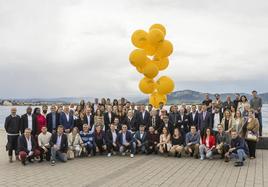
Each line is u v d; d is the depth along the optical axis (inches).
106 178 395.2
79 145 550.3
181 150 544.1
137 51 627.5
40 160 511.2
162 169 448.8
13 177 403.9
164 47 636.1
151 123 596.7
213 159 529.3
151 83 657.0
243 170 442.0
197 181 380.2
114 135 572.4
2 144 729.6
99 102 654.5
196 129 585.9
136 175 411.2
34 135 528.7
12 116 516.1
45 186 359.3
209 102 620.1
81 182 375.9
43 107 558.3
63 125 556.4
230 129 528.7
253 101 631.2
